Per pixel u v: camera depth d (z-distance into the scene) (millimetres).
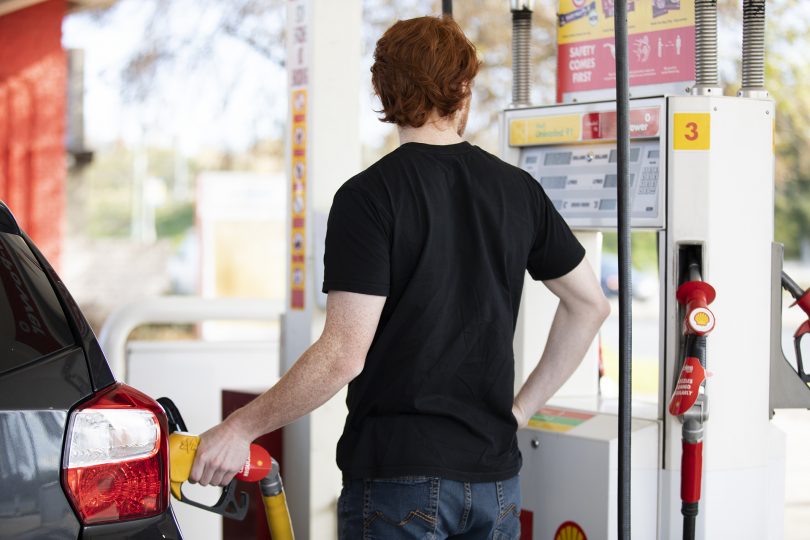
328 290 2070
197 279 11898
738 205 2842
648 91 3076
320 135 3863
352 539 2125
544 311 3217
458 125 2234
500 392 2158
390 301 2098
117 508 1888
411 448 2064
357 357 2049
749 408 2877
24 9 8852
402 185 2092
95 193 28734
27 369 1837
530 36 3229
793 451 7668
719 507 2859
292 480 3910
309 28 3861
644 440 2846
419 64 2135
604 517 2797
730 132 2828
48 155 9039
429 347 2092
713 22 2832
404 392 2090
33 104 8938
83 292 17906
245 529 3850
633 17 3102
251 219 11938
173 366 4551
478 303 2127
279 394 2076
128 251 18641
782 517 3070
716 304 2832
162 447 1976
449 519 2082
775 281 2951
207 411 4590
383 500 2076
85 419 1866
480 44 11109
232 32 13242
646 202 2867
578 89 3225
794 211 25500
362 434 2115
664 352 2855
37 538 1800
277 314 4641
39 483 1804
